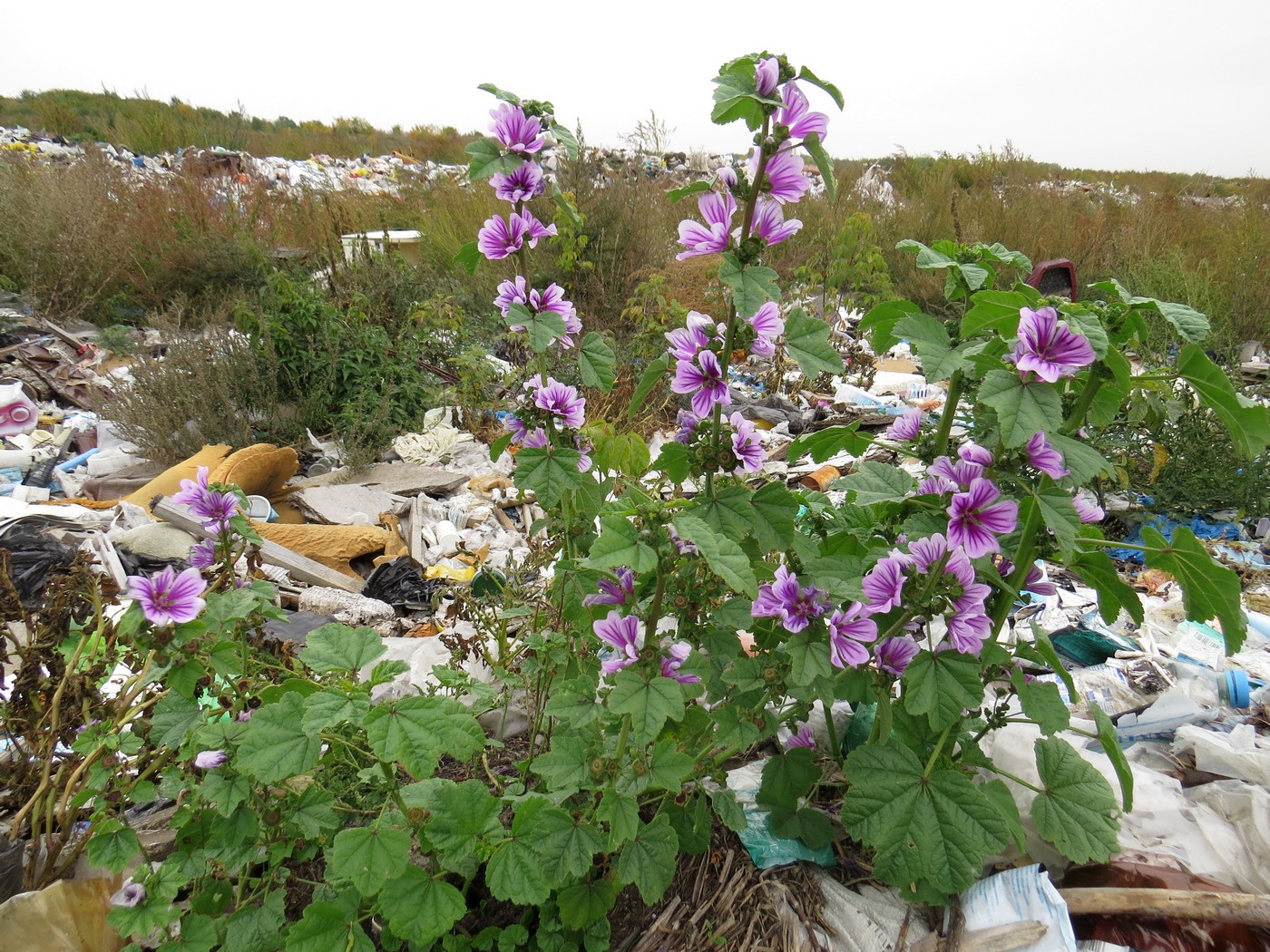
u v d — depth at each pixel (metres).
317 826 1.75
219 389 5.68
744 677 1.78
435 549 4.64
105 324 8.41
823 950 1.89
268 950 1.68
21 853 1.93
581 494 2.25
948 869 1.66
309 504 4.93
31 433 5.81
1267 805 2.08
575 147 1.99
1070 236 9.91
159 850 2.17
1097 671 2.97
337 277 7.43
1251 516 4.57
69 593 2.11
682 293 6.92
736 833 2.16
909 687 1.67
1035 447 1.59
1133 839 2.05
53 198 8.70
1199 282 6.80
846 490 1.99
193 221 9.30
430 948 1.81
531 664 2.32
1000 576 2.01
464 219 9.73
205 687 2.14
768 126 1.60
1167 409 1.81
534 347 1.99
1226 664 3.04
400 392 6.21
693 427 1.86
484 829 1.59
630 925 1.94
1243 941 1.70
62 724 2.01
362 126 29.64
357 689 1.57
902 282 9.79
